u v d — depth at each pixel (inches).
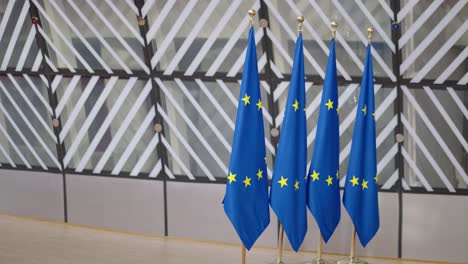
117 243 441.7
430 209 413.1
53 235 457.1
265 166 350.6
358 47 405.1
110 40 438.9
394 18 392.2
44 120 478.9
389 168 417.1
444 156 409.1
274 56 418.3
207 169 445.4
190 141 446.3
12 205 502.9
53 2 441.7
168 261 404.8
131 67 441.4
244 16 411.2
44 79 466.3
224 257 414.6
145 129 452.4
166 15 421.7
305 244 429.4
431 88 401.4
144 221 462.3
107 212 471.5
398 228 417.7
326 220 362.9
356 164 366.3
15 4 453.1
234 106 432.8
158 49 430.6
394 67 401.7
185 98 439.5
